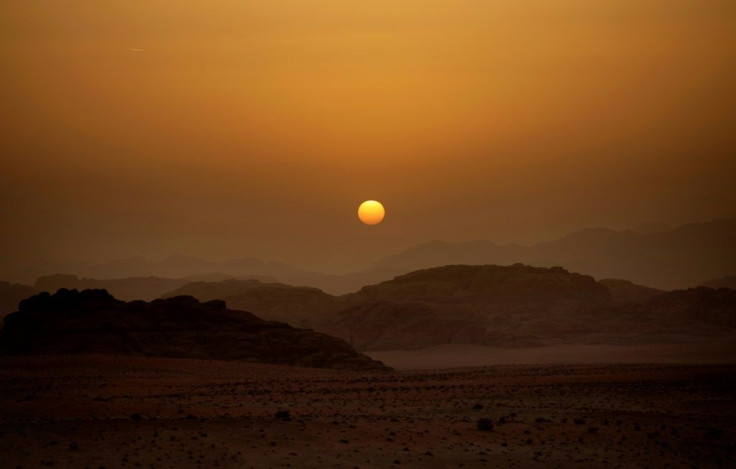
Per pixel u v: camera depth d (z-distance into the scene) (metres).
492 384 100.81
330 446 51.34
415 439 55.38
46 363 107.31
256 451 48.28
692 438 60.25
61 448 45.44
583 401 83.06
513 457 51.44
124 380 94.44
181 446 47.91
